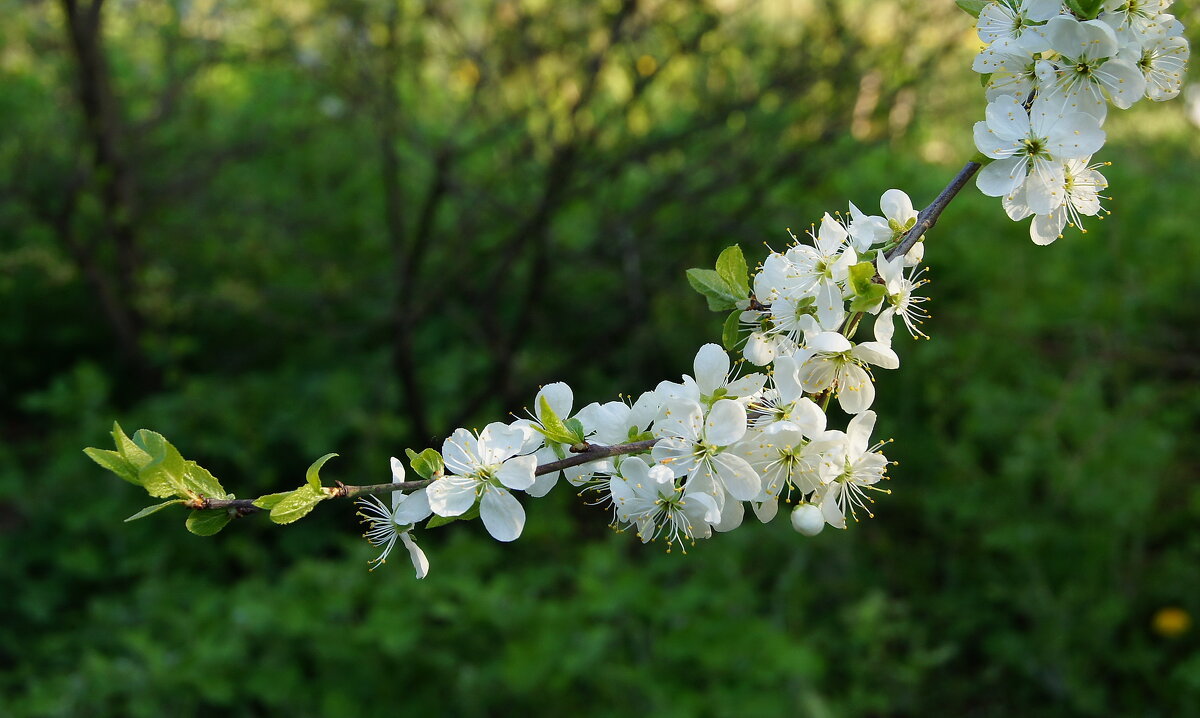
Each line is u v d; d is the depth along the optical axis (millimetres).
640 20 5121
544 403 1561
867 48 5230
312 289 6137
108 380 5812
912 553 4895
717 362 1600
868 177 6418
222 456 5496
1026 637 4410
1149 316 5703
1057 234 1646
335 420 5473
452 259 5664
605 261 5754
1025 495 4625
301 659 4051
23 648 4715
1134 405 4797
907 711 4387
